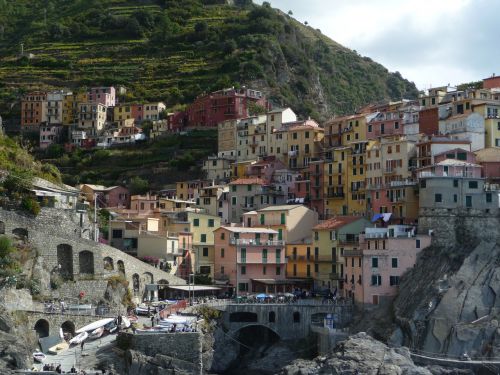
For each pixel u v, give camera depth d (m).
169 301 164.88
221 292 181.88
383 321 157.38
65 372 119.62
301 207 196.12
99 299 152.62
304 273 186.25
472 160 178.88
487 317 145.25
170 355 131.62
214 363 156.12
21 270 137.00
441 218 165.62
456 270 154.00
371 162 199.00
